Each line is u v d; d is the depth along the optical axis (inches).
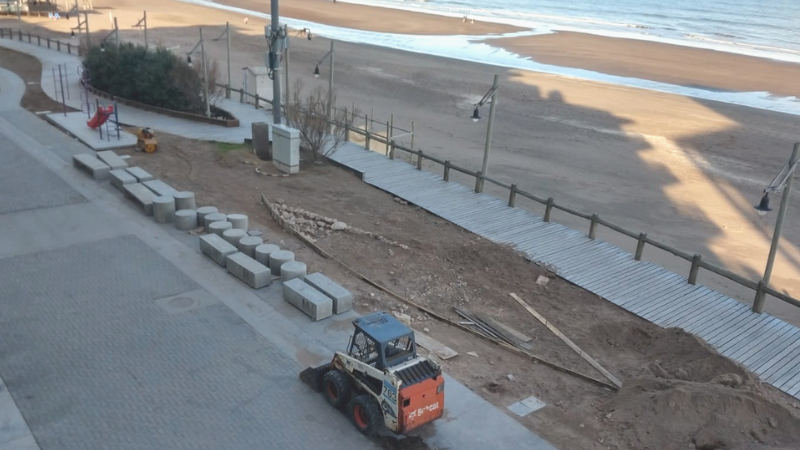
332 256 742.5
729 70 2726.4
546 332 637.9
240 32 3161.9
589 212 1166.3
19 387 471.2
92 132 1154.7
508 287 732.7
